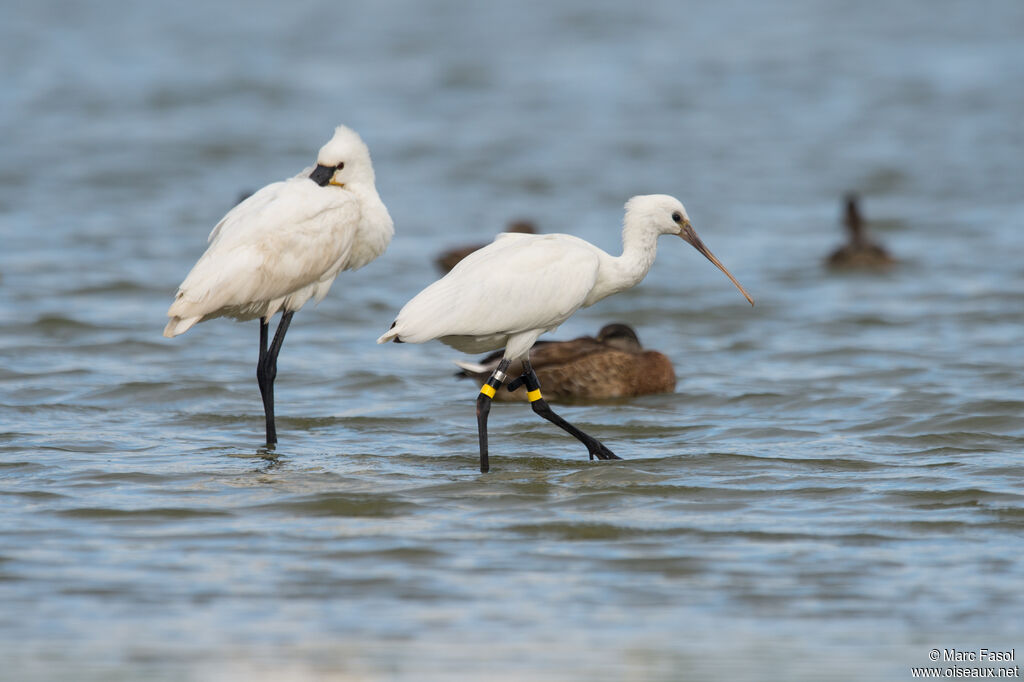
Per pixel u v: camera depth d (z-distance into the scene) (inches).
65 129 1697.8
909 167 1499.8
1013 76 2103.8
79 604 348.8
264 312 544.4
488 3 3019.2
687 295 926.4
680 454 516.7
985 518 426.9
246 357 716.7
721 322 842.2
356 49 2428.6
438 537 405.7
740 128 1761.8
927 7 2913.4
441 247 1099.9
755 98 1975.9
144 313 826.8
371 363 710.5
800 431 562.6
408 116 1845.5
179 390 626.8
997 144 1622.8
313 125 1769.2
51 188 1334.9
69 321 781.3
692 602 354.3
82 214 1206.3
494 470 494.3
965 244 1113.4
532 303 495.5
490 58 2327.8
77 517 422.6
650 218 530.0
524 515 430.6
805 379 672.4
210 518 423.8
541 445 542.0
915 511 436.5
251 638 327.6
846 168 1501.0
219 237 534.3
